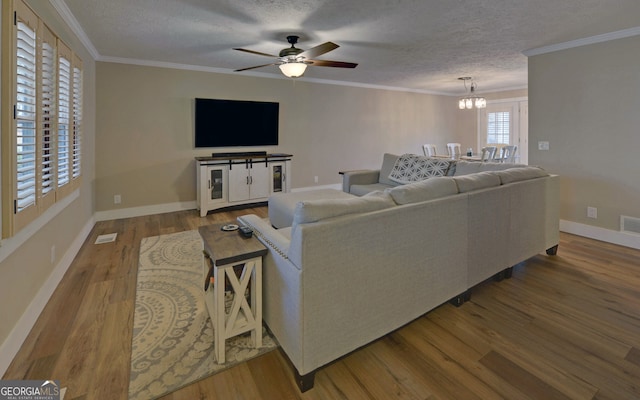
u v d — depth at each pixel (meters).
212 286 2.06
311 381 1.58
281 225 3.53
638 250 3.39
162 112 4.95
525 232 2.83
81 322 2.11
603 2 2.74
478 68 5.40
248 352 1.83
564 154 3.96
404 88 7.66
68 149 2.87
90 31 3.42
